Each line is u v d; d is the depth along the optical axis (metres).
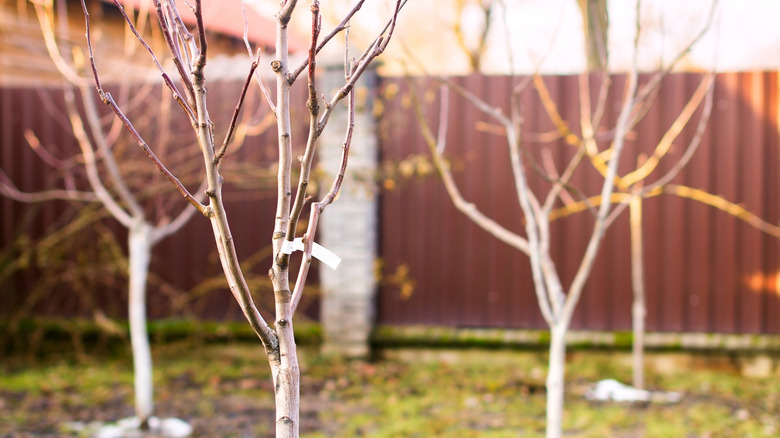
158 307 6.76
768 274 6.01
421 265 6.42
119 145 6.00
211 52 7.98
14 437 4.50
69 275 6.59
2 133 6.82
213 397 5.45
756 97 5.94
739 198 6.01
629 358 6.16
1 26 7.45
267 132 6.42
